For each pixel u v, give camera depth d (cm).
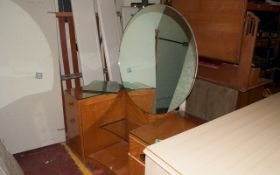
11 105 173
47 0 174
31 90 178
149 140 116
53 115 192
